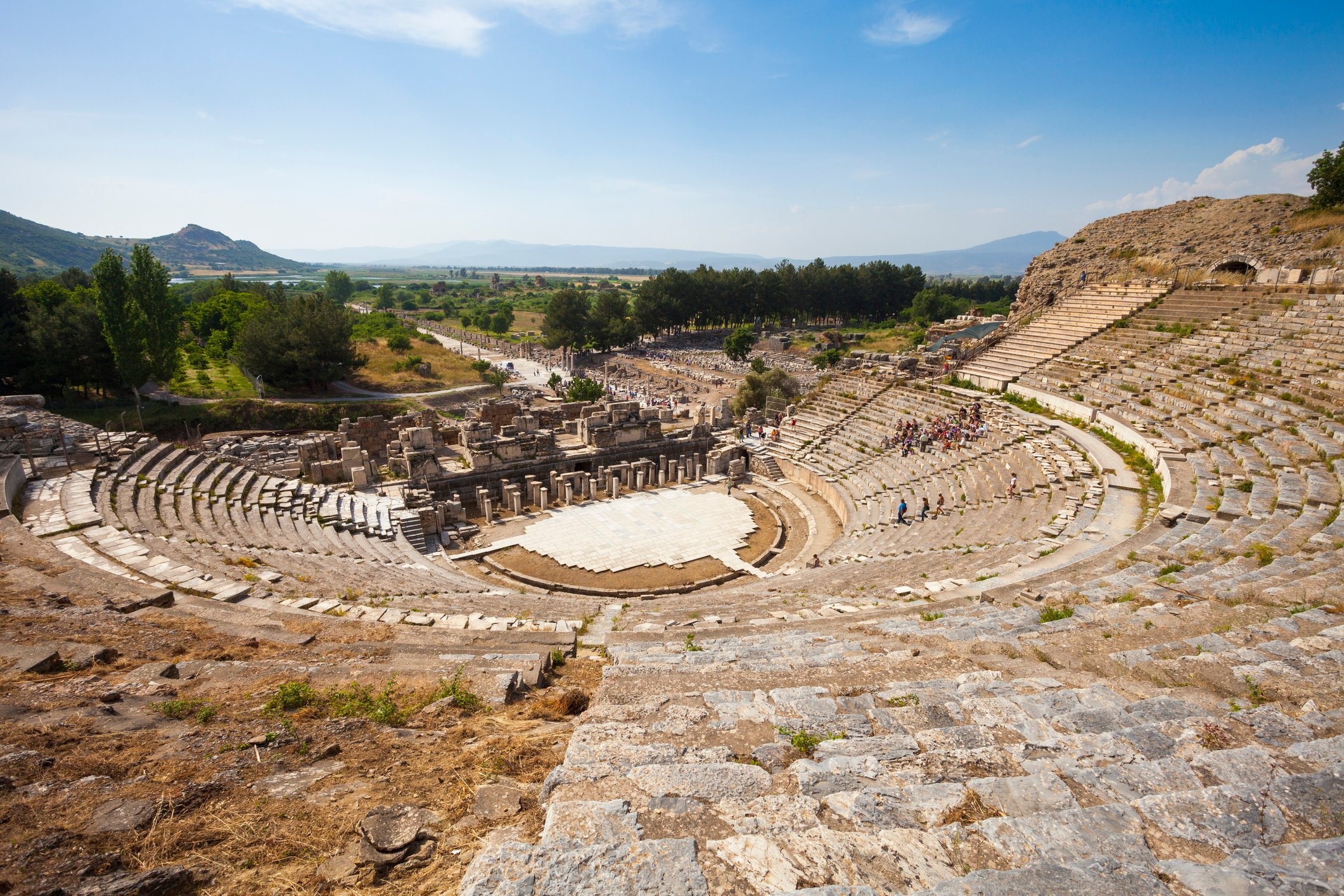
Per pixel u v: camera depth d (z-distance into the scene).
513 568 31.45
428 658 11.22
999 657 9.84
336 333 71.94
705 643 13.27
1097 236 64.81
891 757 6.43
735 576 30.58
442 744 7.62
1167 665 8.45
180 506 26.67
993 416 39.97
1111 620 11.44
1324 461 22.77
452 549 33.62
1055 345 47.03
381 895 4.97
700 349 127.81
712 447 51.38
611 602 21.48
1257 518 18.86
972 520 28.89
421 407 72.50
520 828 5.72
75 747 7.02
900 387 50.72
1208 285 44.59
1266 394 29.86
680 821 5.36
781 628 14.62
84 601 13.81
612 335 116.69
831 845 4.89
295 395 73.44
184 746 7.23
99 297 52.53
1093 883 4.30
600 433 46.59
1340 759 5.73
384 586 20.95
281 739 7.44
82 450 30.22
